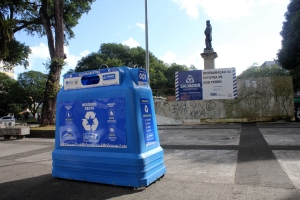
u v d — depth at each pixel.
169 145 9.14
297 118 17.05
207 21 19.73
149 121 4.81
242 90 17.09
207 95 17.53
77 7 22.42
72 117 5.04
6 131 13.61
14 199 4.17
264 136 10.00
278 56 28.00
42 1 17.44
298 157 6.23
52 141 11.80
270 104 16.69
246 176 4.89
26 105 59.81
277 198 3.72
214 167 5.71
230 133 11.55
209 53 18.86
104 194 4.19
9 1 19.20
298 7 24.84
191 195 4.00
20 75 57.16
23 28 21.52
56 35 16.48
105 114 4.65
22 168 6.45
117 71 4.65
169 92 27.77
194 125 16.55
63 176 5.07
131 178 4.34
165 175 5.20
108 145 4.59
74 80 5.17
